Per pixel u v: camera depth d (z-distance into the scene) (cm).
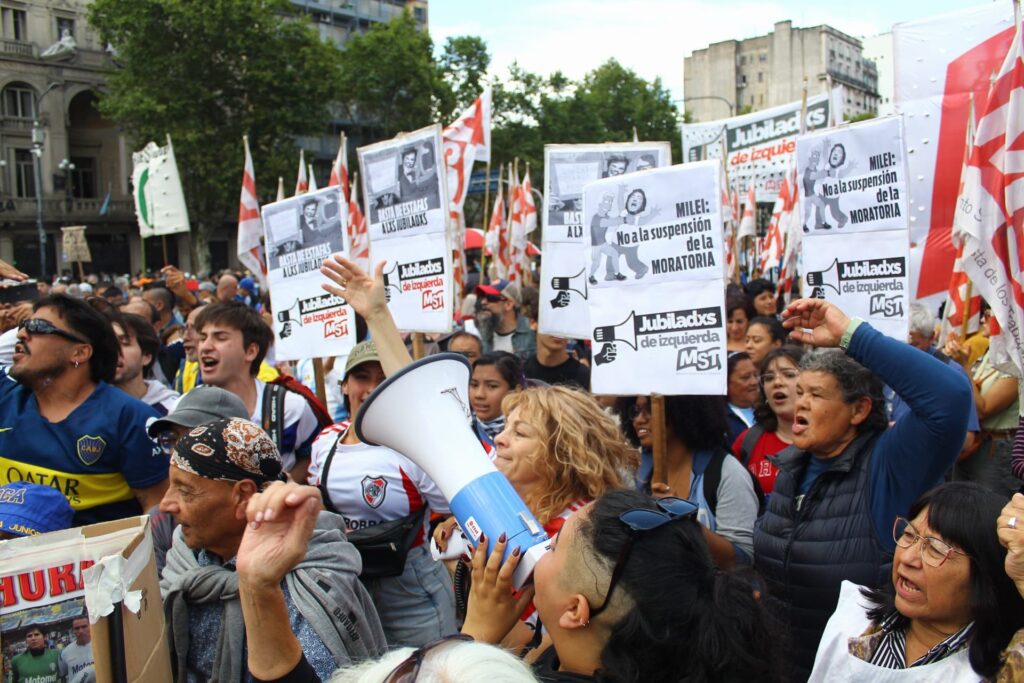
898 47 728
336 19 5841
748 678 169
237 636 231
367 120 5178
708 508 373
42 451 328
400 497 330
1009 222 340
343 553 255
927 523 222
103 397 338
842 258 505
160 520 299
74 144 4581
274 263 561
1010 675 205
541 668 195
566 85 5453
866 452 307
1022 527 198
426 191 509
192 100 3775
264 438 242
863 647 238
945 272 705
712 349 394
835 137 504
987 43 695
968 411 274
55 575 189
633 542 176
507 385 474
